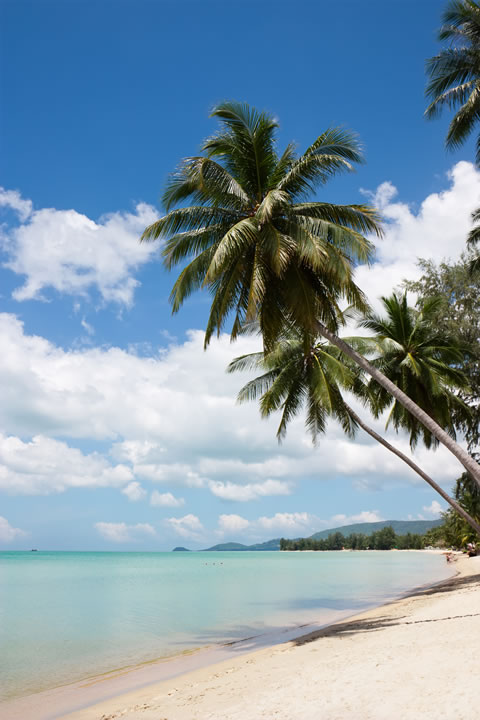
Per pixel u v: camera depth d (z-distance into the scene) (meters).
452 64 19.33
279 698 8.98
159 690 11.52
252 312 13.98
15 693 11.91
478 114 19.05
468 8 18.88
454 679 8.47
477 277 28.73
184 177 15.75
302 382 24.89
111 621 22.56
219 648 16.31
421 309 28.23
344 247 15.02
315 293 15.89
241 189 16.19
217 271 13.88
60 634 19.59
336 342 15.58
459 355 25.62
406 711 7.32
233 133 16.25
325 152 16.14
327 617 21.66
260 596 31.81
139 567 82.00
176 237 16.27
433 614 17.00
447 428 26.56
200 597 31.92
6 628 20.98
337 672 10.23
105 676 13.39
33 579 51.19
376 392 26.62
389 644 12.34
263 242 14.55
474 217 22.98
